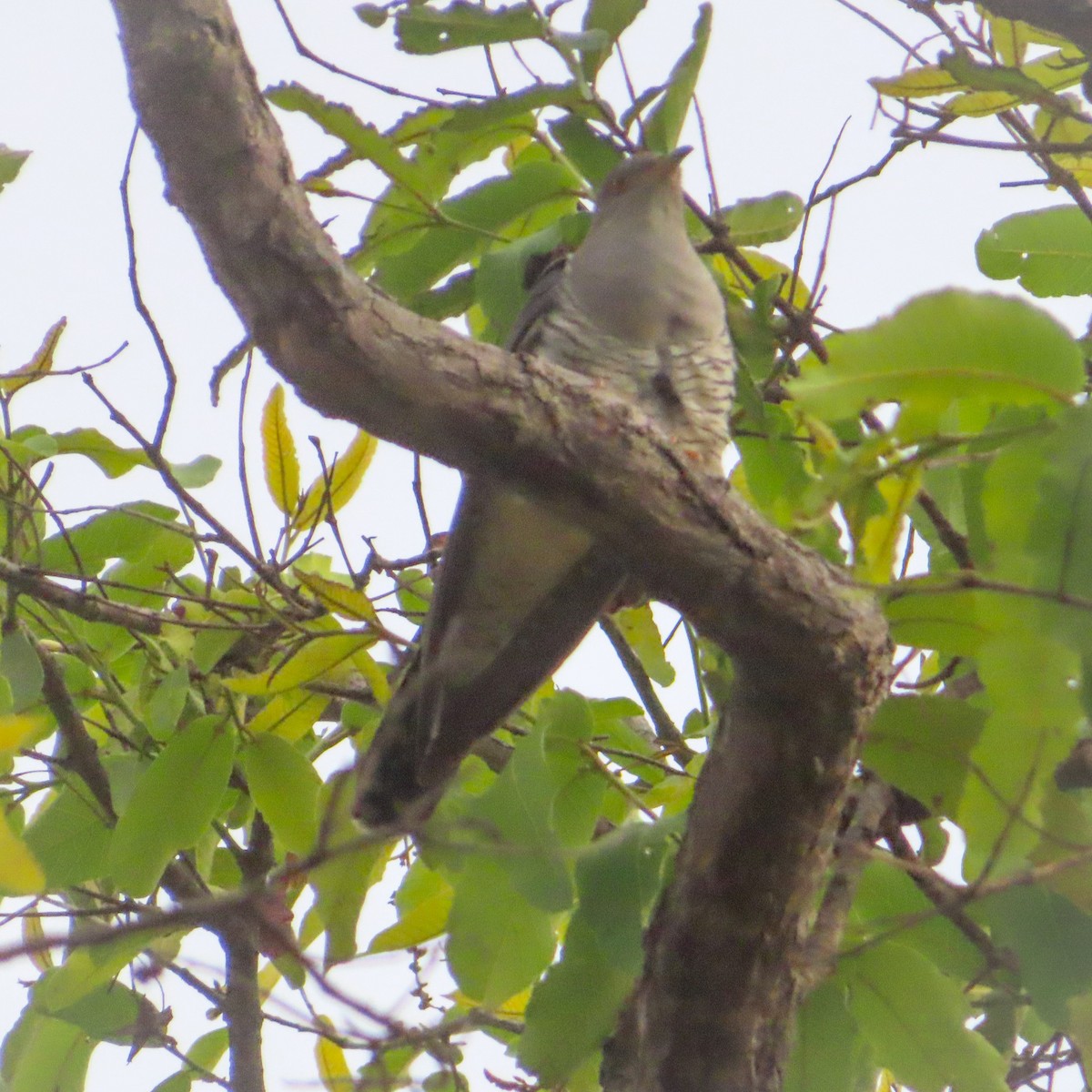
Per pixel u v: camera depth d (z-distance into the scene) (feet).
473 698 22.11
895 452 13.01
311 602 24.34
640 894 17.84
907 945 18.54
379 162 20.44
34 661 22.72
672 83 21.53
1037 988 16.76
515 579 22.36
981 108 23.08
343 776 12.78
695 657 23.95
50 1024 23.73
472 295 23.38
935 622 17.13
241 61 12.56
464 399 13.58
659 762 23.15
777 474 21.45
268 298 12.82
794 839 16.07
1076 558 12.62
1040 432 12.69
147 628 24.68
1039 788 14.20
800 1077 18.39
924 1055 18.21
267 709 22.03
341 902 20.38
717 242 23.79
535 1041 18.45
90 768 23.24
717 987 16.80
